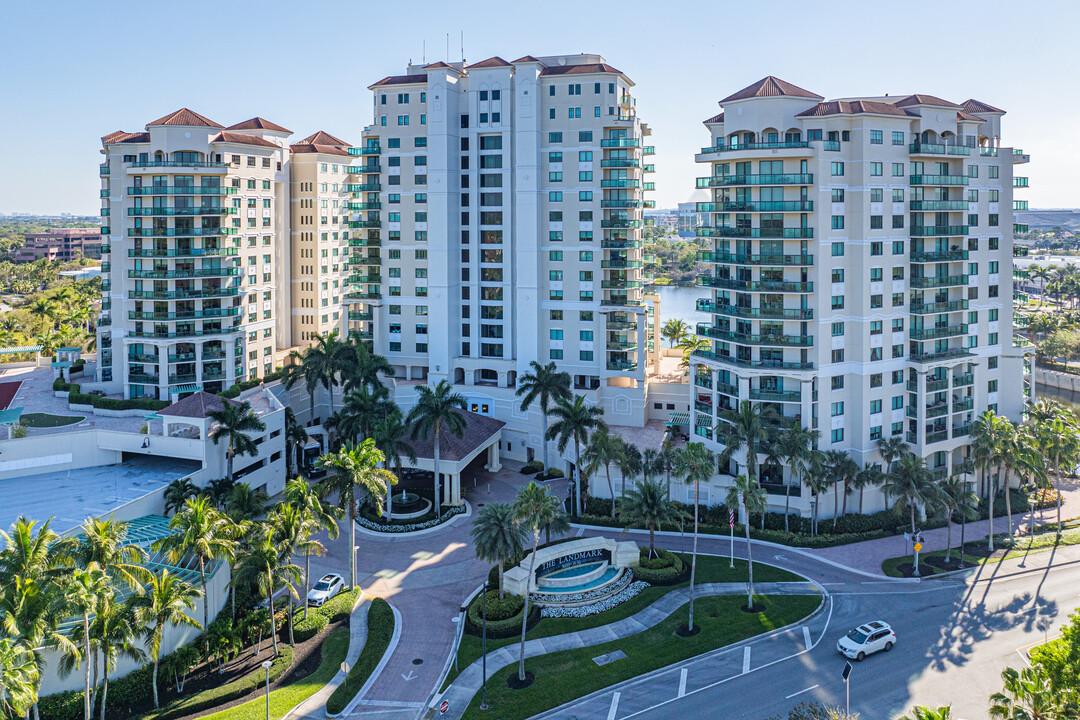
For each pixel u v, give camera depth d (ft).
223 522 222.48
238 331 405.39
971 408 337.72
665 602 254.88
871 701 201.67
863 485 302.04
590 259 392.47
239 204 420.77
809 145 304.91
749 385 316.60
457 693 211.00
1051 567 274.57
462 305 418.92
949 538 280.10
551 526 260.01
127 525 216.54
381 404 341.62
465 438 357.41
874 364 316.60
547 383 344.28
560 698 206.49
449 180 402.52
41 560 193.36
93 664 206.59
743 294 324.60
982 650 224.12
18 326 603.26
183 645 226.17
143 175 387.75
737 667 218.59
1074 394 545.85
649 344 434.71
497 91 399.44
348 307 431.43
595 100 386.11
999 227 343.67
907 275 322.55
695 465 255.50
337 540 306.96
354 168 424.05
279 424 355.97
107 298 408.26
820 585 264.11
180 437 313.32
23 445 310.65
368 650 229.86
